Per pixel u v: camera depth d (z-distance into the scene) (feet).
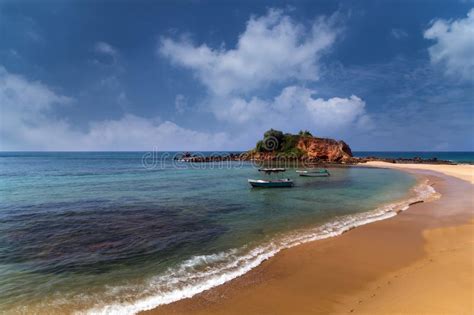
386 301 27.40
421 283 30.81
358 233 51.65
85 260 40.27
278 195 100.01
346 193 104.53
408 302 26.68
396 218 62.75
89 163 337.11
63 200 86.99
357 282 32.32
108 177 165.99
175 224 59.16
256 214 68.59
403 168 243.19
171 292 30.89
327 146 330.13
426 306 25.64
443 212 68.49
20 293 31.09
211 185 129.18
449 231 52.01
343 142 348.38
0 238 49.73
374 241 47.01
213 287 31.83
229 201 87.10
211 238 49.80
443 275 32.55
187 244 46.83
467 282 30.35
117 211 71.56
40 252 43.37
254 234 51.90
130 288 32.01
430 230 52.95
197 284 32.65
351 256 40.37
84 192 104.42
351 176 175.01
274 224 58.90
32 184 129.08
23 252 43.34
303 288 31.14
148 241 48.39
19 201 85.10
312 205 80.23
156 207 77.00
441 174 180.65
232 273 35.42
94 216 65.98
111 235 51.60
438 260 37.68
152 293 30.73
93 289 31.86
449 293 27.96
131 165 300.40
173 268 37.32
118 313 27.07
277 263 38.24
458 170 205.57
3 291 31.53
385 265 37.01
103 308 27.99
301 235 50.80
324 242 46.78
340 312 26.05
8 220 62.03
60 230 54.60
